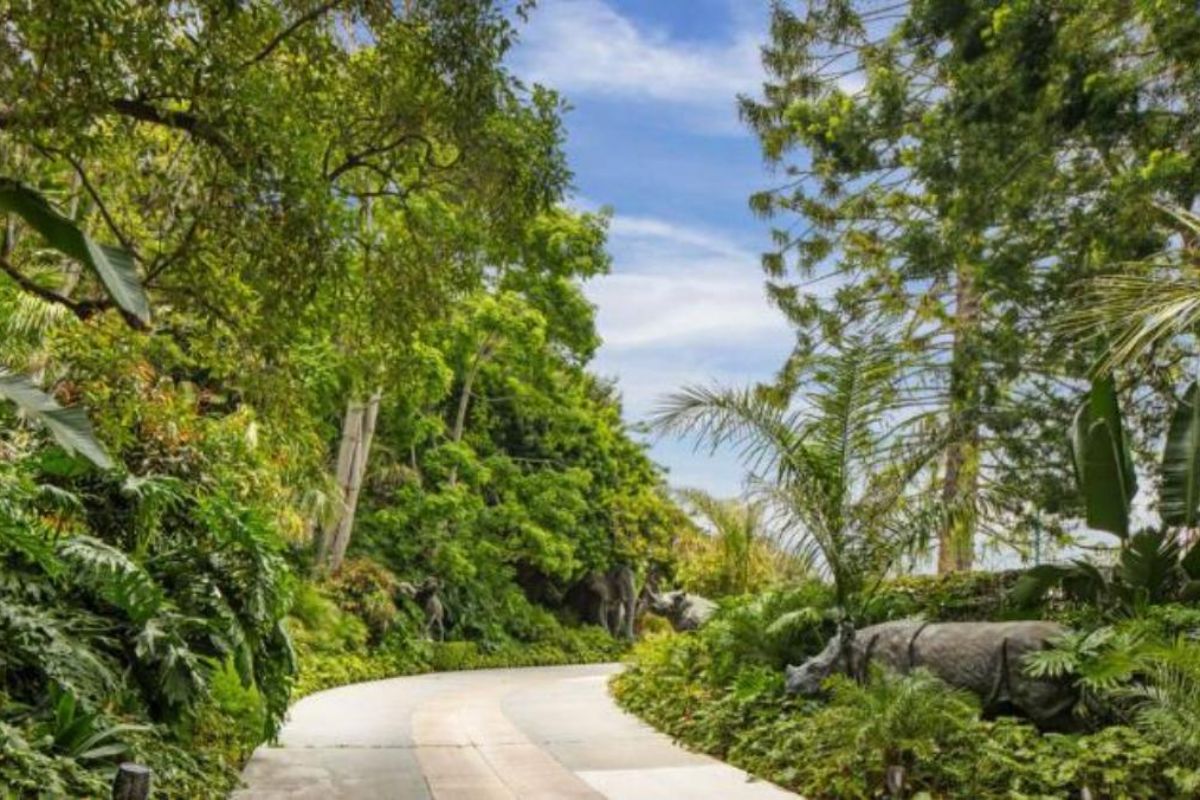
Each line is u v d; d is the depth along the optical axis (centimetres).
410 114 619
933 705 604
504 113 627
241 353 659
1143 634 616
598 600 2750
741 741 759
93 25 429
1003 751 573
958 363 1212
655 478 2927
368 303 703
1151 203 921
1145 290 642
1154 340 633
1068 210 1192
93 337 677
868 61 1552
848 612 865
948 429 1127
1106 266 948
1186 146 1034
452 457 2073
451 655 1978
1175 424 760
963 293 1458
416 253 696
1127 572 749
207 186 547
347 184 784
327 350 1071
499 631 2280
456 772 699
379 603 1792
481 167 645
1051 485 1150
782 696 806
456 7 578
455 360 2016
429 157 657
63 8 414
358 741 821
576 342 2058
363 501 2111
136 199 677
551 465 2547
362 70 615
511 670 2025
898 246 1338
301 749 760
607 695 1287
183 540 707
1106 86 1013
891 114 1397
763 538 1020
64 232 373
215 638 641
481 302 1756
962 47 1155
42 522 555
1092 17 1044
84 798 429
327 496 1478
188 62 476
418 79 596
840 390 894
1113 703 596
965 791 559
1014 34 1053
